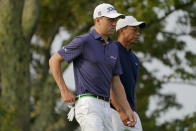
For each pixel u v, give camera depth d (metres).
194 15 77.50
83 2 79.56
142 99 82.88
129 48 26.38
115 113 25.34
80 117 21.38
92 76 21.39
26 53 66.88
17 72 66.81
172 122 81.38
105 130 21.70
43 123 74.75
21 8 65.00
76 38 21.52
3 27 64.62
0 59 66.19
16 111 64.69
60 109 75.44
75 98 21.64
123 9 56.31
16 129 61.62
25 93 67.62
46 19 83.62
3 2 64.38
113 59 21.88
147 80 82.69
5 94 66.94
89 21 70.50
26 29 65.94
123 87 23.31
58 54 21.34
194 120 79.62
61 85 21.33
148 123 80.25
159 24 73.00
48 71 83.00
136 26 26.22
